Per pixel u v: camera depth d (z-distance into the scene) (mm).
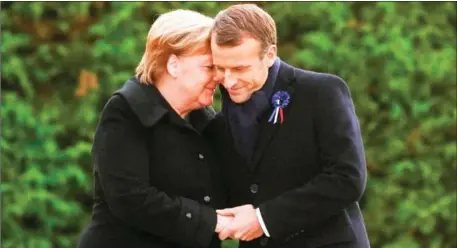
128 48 12547
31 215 12766
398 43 12617
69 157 12562
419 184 12992
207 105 6828
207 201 6855
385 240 12977
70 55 12695
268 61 6680
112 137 6617
